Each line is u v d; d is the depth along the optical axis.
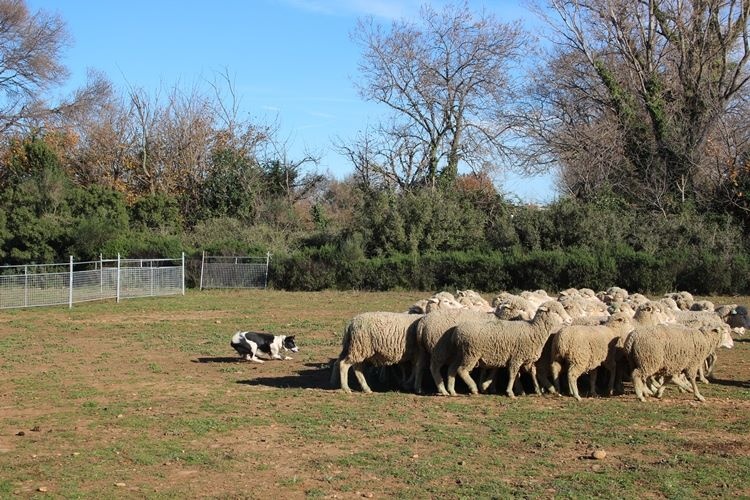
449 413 11.45
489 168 51.22
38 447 9.91
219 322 24.39
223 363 16.72
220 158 51.41
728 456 9.11
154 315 26.72
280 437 10.23
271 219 48.09
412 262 36.56
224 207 50.00
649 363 12.08
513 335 12.26
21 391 13.61
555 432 10.28
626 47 43.09
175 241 40.28
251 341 16.88
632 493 7.88
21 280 29.48
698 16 41.03
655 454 9.23
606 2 43.56
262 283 38.78
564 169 46.12
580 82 47.28
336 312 27.28
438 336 12.73
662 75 43.50
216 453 9.52
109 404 12.47
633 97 43.41
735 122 40.16
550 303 12.75
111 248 38.56
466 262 35.72
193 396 13.06
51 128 55.94
